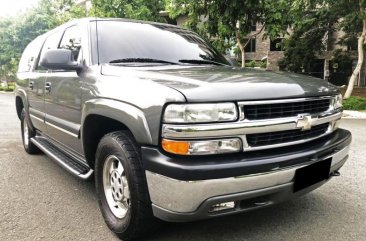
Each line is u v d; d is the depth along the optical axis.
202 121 2.28
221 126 2.30
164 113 2.31
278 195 2.56
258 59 27.08
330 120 2.98
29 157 5.46
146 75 2.76
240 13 11.54
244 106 2.38
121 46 3.51
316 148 2.74
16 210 3.43
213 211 2.39
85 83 3.22
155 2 16.61
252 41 27.02
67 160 3.97
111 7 16.50
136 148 2.62
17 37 32.38
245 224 3.09
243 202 2.48
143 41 3.66
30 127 5.30
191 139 2.27
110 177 3.04
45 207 3.51
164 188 2.32
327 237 2.87
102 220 3.21
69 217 3.28
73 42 3.84
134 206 2.58
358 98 14.16
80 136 3.38
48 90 4.13
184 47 3.85
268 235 2.89
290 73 3.37
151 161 2.36
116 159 2.85
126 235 2.77
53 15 28.41
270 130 2.47
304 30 20.02
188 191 2.24
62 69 3.31
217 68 3.31
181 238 2.84
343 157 3.10
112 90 2.79
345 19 15.38
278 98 2.52
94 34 3.54
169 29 4.12
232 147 2.36
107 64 3.27
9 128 8.50
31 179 4.37
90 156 3.37
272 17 11.81
